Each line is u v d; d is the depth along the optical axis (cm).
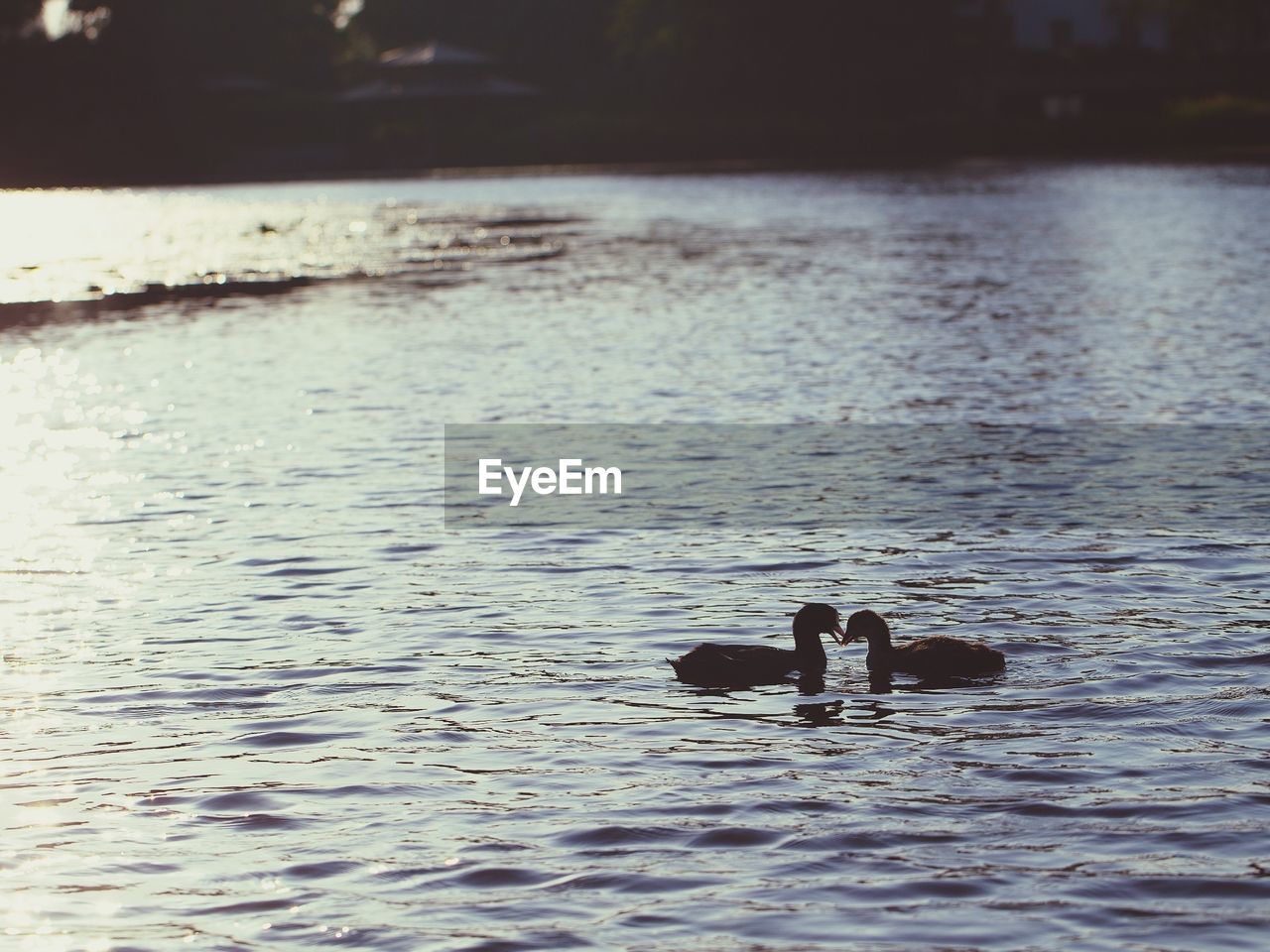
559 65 11881
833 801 916
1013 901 794
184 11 10925
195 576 1446
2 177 10038
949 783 938
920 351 2666
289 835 891
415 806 925
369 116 10938
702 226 5522
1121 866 829
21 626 1303
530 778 962
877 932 766
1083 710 1055
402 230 5672
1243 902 787
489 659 1194
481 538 1563
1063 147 9650
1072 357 2553
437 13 12200
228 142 10650
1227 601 1300
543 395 2344
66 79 10619
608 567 1452
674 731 1035
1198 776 940
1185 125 9412
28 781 975
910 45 10475
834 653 1201
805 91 10606
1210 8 10225
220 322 3272
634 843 869
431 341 2931
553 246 4928
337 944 767
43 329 3206
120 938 779
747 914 786
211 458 1962
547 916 789
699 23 10488
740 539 1540
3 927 791
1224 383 2277
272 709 1095
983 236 4784
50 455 2005
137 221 6256
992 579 1384
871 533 1554
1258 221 4878
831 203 6444
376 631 1272
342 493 1767
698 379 2448
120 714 1092
